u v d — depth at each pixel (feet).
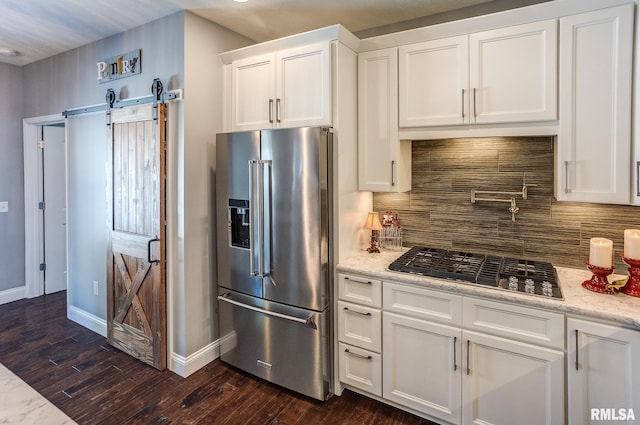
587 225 7.45
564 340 5.78
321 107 7.93
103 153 10.77
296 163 7.68
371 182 8.50
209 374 8.98
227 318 9.03
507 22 6.81
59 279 14.90
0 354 9.94
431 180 9.09
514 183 8.13
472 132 7.30
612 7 6.00
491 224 8.43
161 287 8.92
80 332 11.32
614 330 5.40
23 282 14.14
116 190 10.00
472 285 6.57
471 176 8.60
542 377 5.99
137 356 9.64
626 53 5.95
